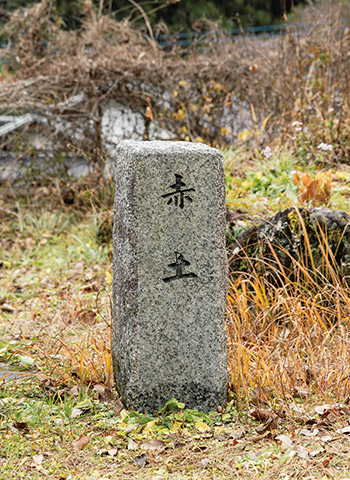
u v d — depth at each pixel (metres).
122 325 2.47
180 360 2.45
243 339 2.75
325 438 2.35
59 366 2.75
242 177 4.05
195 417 2.45
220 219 2.42
